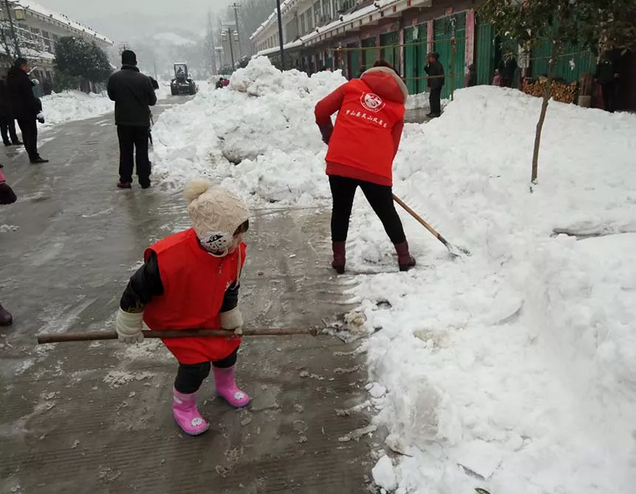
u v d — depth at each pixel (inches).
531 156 238.1
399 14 812.6
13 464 98.3
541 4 190.2
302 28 1702.8
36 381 122.5
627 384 89.4
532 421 95.7
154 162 348.5
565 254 125.8
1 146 482.3
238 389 113.0
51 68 1667.1
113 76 281.4
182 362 99.7
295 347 131.0
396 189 248.4
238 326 103.7
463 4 632.4
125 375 123.6
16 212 260.2
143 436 104.2
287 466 95.0
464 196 202.2
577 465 86.1
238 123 328.8
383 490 88.7
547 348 114.0
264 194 258.8
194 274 92.7
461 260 163.0
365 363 123.3
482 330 125.3
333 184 159.6
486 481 86.2
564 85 432.1
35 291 170.6
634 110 380.5
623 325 98.0
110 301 162.1
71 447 102.0
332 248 183.3
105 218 245.3
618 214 168.2
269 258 187.8
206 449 100.1
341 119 158.4
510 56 216.7
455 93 423.2
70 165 377.1
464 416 97.0
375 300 149.1
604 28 187.3
